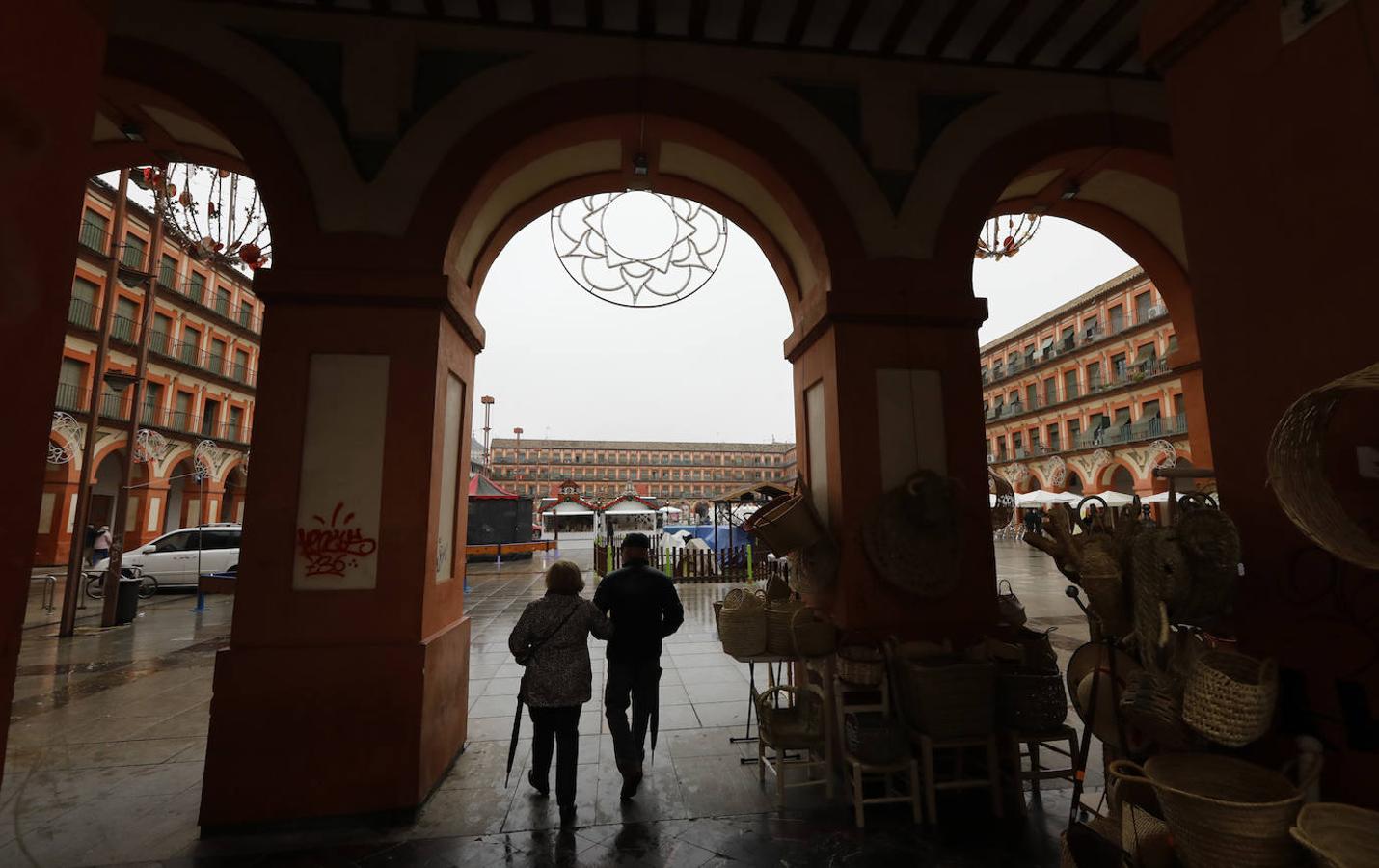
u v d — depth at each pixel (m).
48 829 3.39
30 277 1.68
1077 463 34.12
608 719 3.74
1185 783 2.12
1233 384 2.49
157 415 24.20
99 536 13.62
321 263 3.88
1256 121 2.44
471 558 21.03
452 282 4.04
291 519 3.62
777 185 4.59
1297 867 1.74
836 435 4.26
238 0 4.07
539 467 89.50
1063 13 4.35
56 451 19.80
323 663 3.50
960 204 4.59
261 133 3.96
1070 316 35.62
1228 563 2.30
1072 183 5.35
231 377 28.25
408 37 4.19
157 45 3.94
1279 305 2.33
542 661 3.57
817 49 4.64
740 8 4.43
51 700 5.80
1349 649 2.11
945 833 3.33
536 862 3.05
